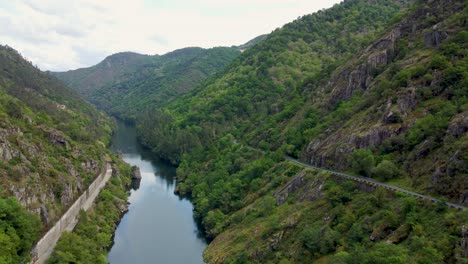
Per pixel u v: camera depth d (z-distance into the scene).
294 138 146.50
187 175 191.50
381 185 88.81
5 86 191.38
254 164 150.12
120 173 182.25
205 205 145.12
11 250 83.38
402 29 143.75
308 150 130.62
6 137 110.12
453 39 113.56
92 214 127.94
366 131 107.75
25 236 89.31
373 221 79.69
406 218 74.19
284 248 94.19
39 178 110.56
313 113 151.50
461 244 61.06
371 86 129.50
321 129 134.25
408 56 126.50
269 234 101.12
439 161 82.31
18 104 149.75
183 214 150.75
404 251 65.31
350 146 108.81
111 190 155.88
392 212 77.56
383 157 97.94
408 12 152.25
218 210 136.38
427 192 79.69
